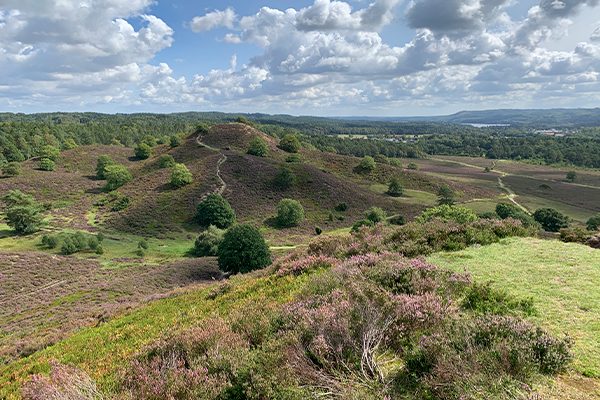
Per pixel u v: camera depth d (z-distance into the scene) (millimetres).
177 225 56906
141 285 29797
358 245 12344
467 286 6965
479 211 63875
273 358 4719
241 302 9914
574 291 6414
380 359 4758
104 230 53875
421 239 11148
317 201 67688
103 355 8742
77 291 28469
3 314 24453
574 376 3994
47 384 5184
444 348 4137
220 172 74062
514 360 3941
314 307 6652
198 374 4879
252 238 36000
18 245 44844
